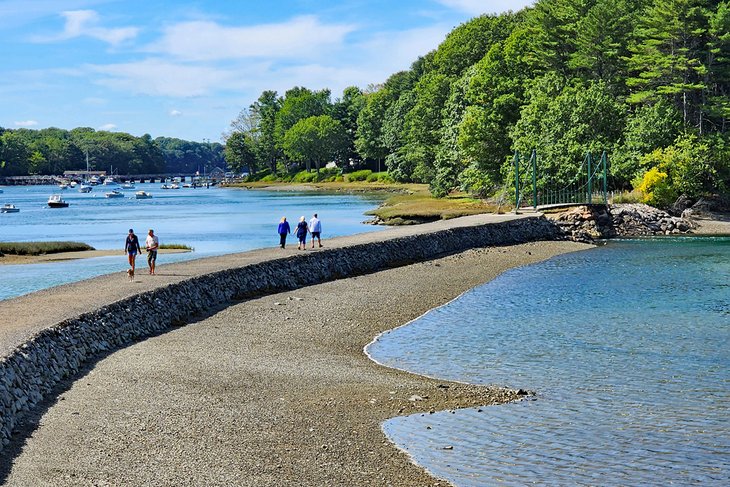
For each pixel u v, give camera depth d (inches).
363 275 1878.7
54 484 606.9
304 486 611.8
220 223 3745.1
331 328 1273.4
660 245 2536.9
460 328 1268.5
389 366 1023.0
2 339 886.4
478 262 2133.4
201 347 1108.5
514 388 900.0
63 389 874.1
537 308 1434.5
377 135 7819.9
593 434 729.0
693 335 1170.6
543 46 4173.2
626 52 3949.3
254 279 1596.9
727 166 3275.1
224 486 609.6
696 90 3693.4
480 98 4023.1
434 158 5177.2
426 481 622.2
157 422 762.2
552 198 3378.4
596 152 3346.5
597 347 1104.8
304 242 1941.4
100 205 5890.8
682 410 799.7
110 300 1176.2
